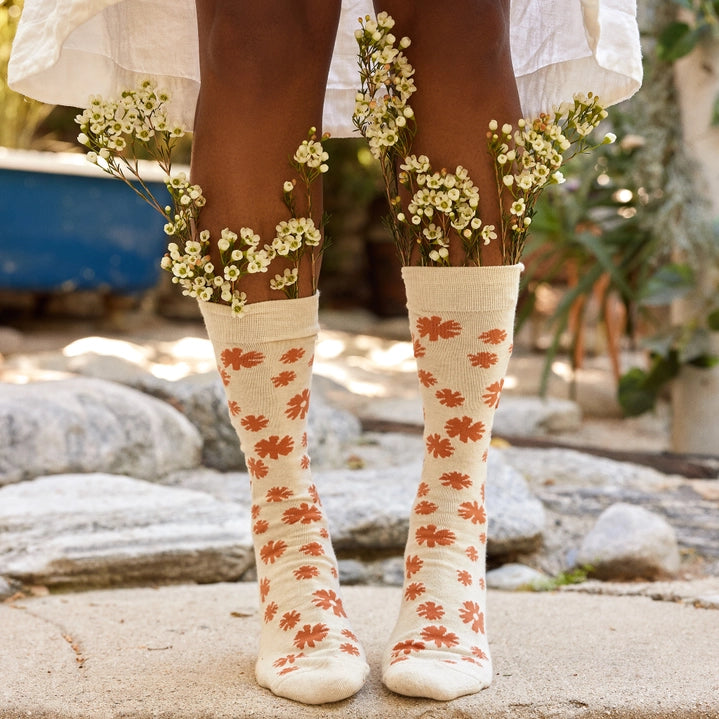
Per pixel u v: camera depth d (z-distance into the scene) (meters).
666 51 2.41
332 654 0.93
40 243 4.07
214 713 0.88
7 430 1.79
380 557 1.58
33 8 0.95
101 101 0.93
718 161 2.44
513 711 0.88
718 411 2.44
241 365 0.94
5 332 3.90
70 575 1.38
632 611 1.23
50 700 0.90
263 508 1.01
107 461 1.85
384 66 0.90
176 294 5.50
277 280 0.92
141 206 4.21
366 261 6.12
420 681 0.88
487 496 1.70
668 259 2.81
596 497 1.89
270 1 0.88
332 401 2.95
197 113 0.93
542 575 1.55
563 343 4.34
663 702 0.89
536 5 1.02
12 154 3.96
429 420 0.99
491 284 0.92
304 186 0.92
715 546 1.66
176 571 1.43
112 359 3.03
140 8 1.02
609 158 2.71
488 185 0.91
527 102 1.04
